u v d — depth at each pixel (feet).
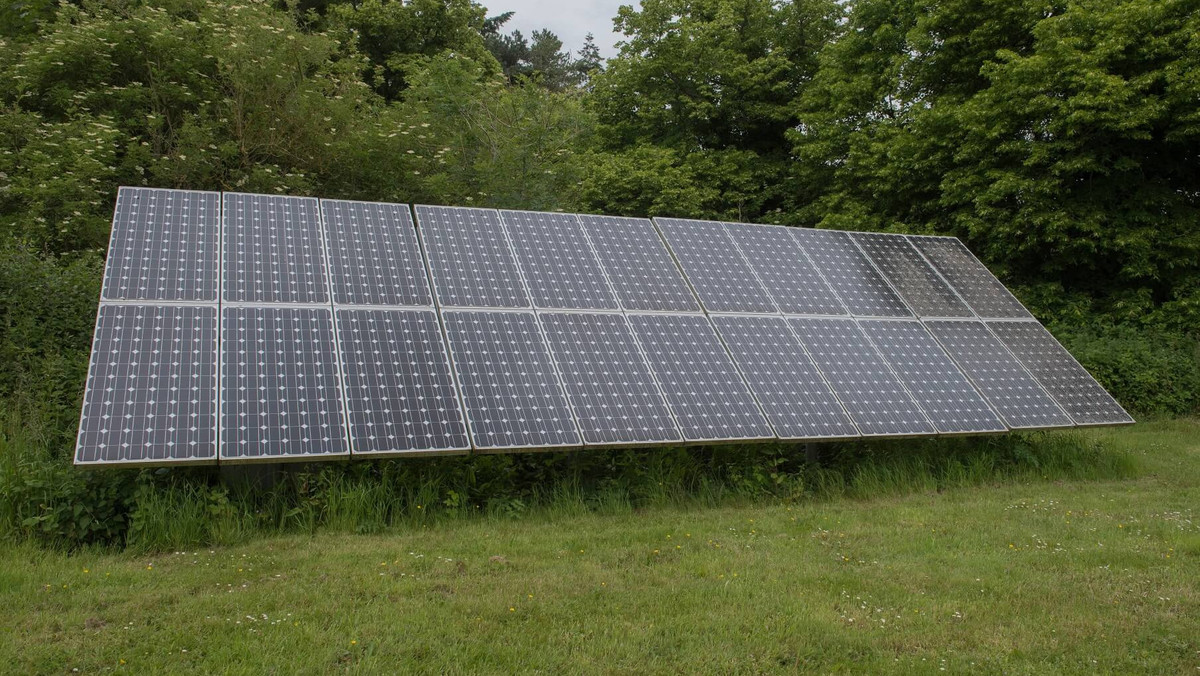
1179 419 49.65
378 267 29.40
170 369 23.56
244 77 52.44
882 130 72.79
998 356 36.24
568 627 17.42
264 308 26.35
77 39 49.90
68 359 30.71
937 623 18.22
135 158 48.52
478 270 30.76
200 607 17.80
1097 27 56.95
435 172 57.21
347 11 95.45
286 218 30.12
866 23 79.71
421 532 24.14
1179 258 58.08
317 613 17.70
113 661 15.24
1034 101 57.41
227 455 22.04
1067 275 63.98
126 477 23.12
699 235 37.01
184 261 26.96
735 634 17.26
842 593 19.95
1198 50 54.19
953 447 34.63
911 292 38.58
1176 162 61.21
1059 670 15.97
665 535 24.58
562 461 28.84
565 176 59.77
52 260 34.86
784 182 95.45
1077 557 23.20
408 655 15.78
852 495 30.63
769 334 32.65
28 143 45.91
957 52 70.08
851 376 32.07
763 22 102.47
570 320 29.96
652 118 99.86
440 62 62.54
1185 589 20.42
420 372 26.07
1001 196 59.77
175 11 57.52
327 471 24.95
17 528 21.74
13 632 16.26
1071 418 33.73
